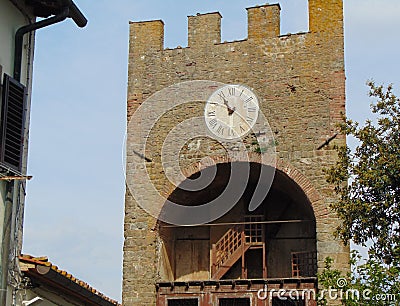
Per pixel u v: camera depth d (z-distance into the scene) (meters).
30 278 17.75
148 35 33.81
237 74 32.53
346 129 23.02
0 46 17.50
